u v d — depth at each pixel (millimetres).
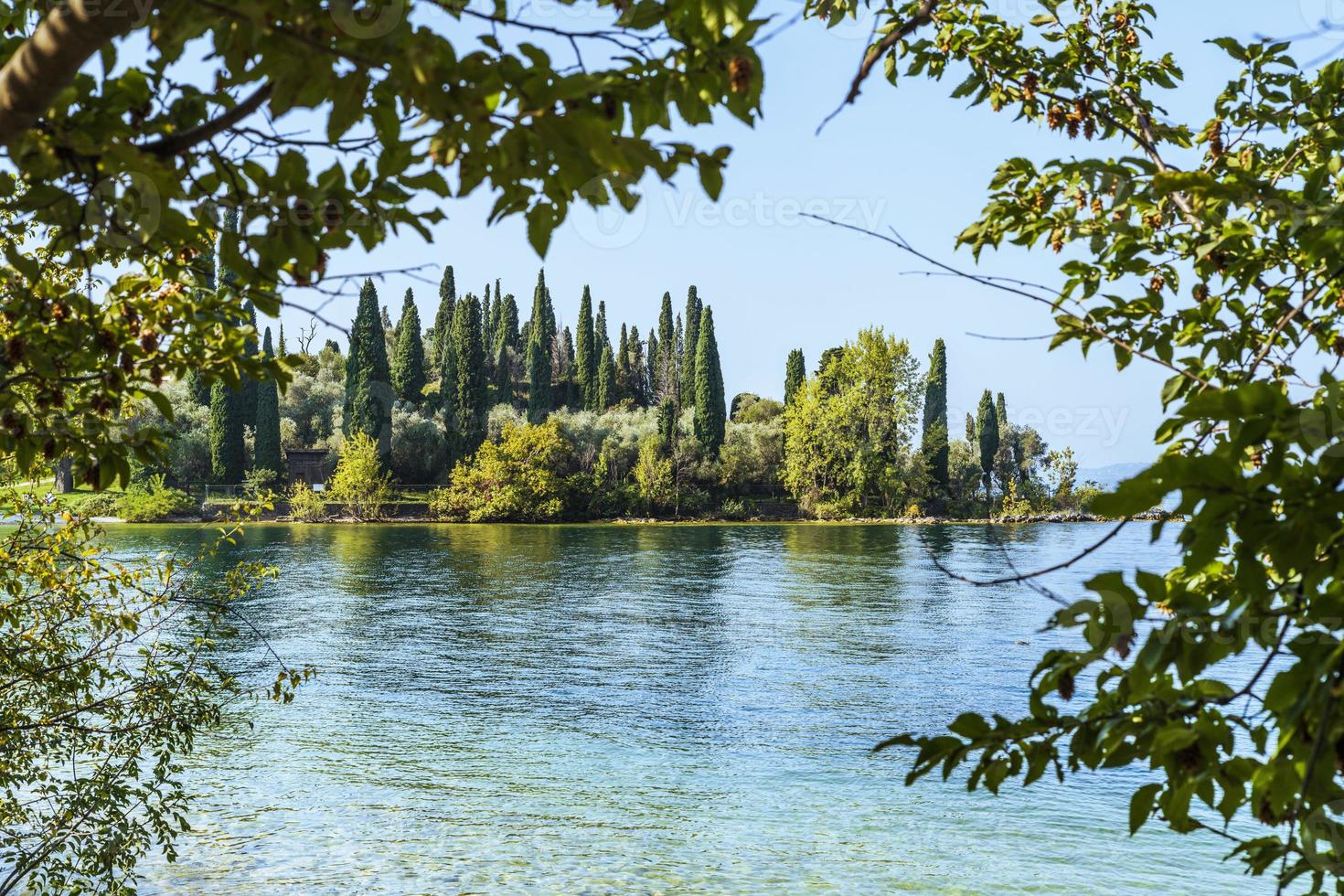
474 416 79062
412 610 32844
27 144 2109
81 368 3580
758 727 18984
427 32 1807
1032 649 26672
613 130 2150
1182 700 2111
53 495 7410
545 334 100312
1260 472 1646
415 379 79500
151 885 11438
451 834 13469
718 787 15594
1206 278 3363
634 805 14734
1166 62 4914
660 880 12281
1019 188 3906
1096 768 2289
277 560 45469
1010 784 15703
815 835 13758
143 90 2221
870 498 81250
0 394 3580
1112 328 3463
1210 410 1663
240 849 12594
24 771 7480
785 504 82562
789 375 92750
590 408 98812
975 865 12789
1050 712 2295
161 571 7867
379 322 74125
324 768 16000
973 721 2332
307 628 29016
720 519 79875
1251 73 4199
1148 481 1649
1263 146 4227
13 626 7020
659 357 112562
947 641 28031
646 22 2094
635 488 79438
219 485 67500
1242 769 2066
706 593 37594
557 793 15195
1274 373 3395
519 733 18344
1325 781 1840
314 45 1744
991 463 84188
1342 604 1716
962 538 63000
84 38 1658
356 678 22547
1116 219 3350
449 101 1799
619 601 35500
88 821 7414
